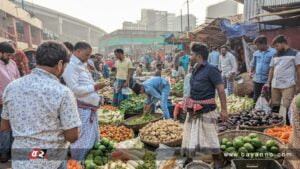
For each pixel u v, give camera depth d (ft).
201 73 12.11
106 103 27.94
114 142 15.23
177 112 20.15
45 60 6.81
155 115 21.72
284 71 18.07
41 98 6.64
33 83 6.77
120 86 25.32
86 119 13.10
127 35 138.51
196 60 12.20
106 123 19.70
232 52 32.48
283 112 18.39
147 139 16.43
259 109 19.86
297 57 17.51
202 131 12.21
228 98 25.25
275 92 18.94
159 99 21.15
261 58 21.29
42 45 6.97
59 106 6.76
